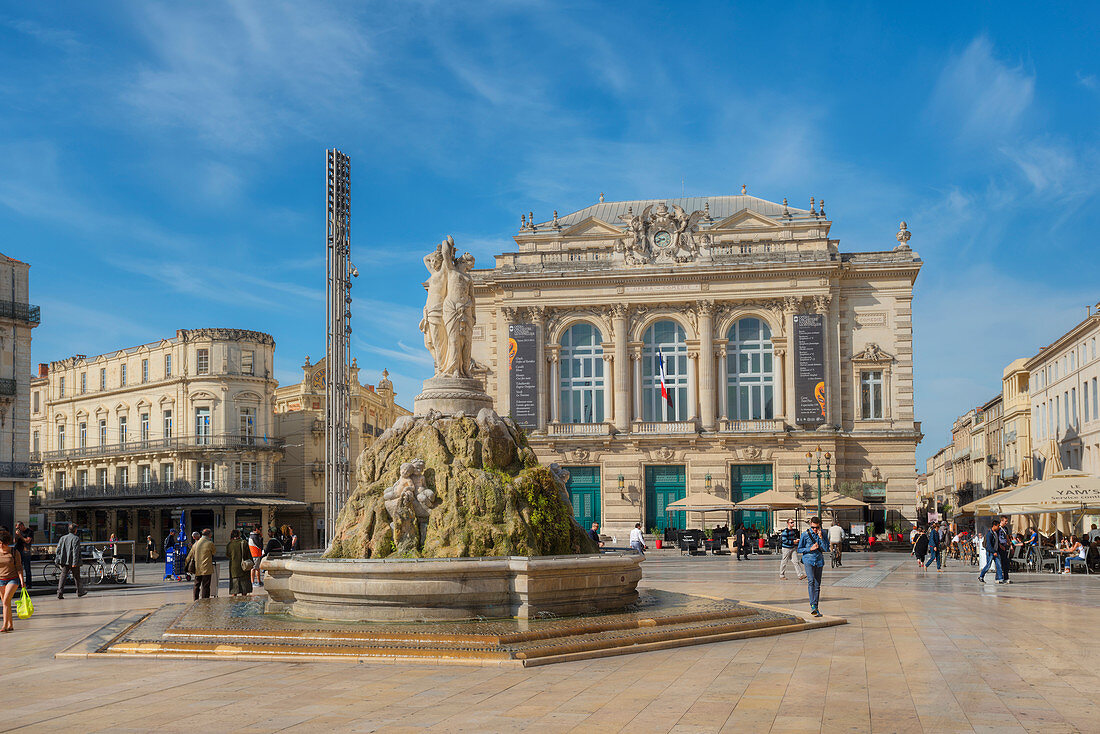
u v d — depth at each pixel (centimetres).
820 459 6506
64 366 8744
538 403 6931
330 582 1888
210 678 1421
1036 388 8456
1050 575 3853
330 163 3897
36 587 3447
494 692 1297
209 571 2684
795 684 1355
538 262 7081
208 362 7600
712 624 1884
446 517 2123
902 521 6631
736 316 6881
